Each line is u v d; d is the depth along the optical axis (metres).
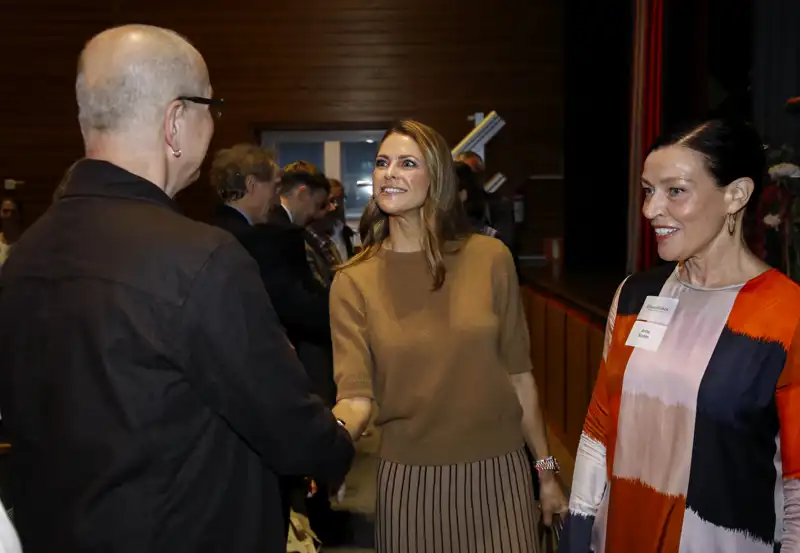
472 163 3.58
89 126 1.09
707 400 1.11
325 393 2.89
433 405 1.50
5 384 1.07
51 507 1.03
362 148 6.42
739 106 3.86
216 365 1.03
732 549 1.09
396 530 1.53
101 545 1.00
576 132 5.95
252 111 6.32
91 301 1.01
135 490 1.01
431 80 6.32
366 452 3.97
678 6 4.06
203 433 1.06
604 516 1.27
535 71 6.30
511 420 1.56
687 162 1.11
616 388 1.24
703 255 1.18
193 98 1.11
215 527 1.07
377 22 6.28
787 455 1.06
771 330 1.09
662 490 1.15
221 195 2.63
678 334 1.17
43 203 6.27
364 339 1.55
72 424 1.01
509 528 1.52
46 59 6.17
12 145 6.23
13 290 1.07
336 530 3.04
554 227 6.40
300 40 6.28
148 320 1.00
